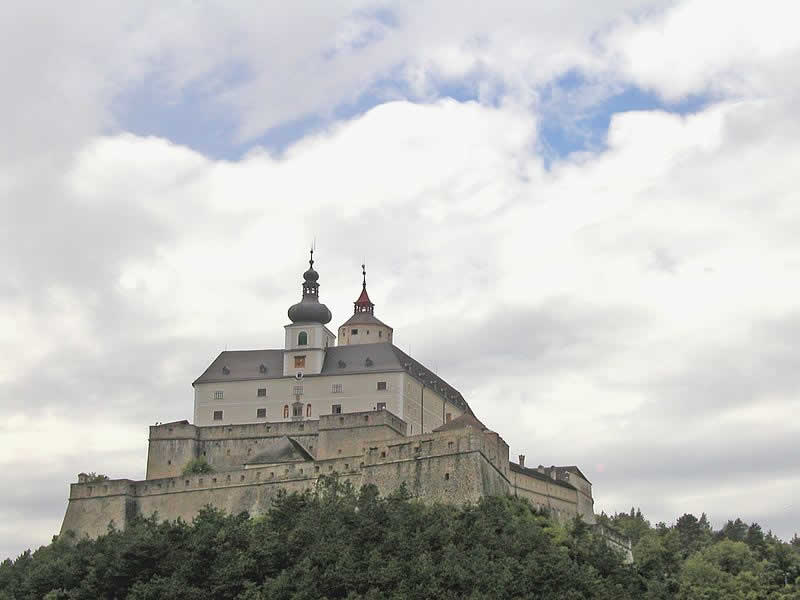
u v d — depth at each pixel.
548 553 193.00
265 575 192.12
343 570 185.25
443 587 179.25
